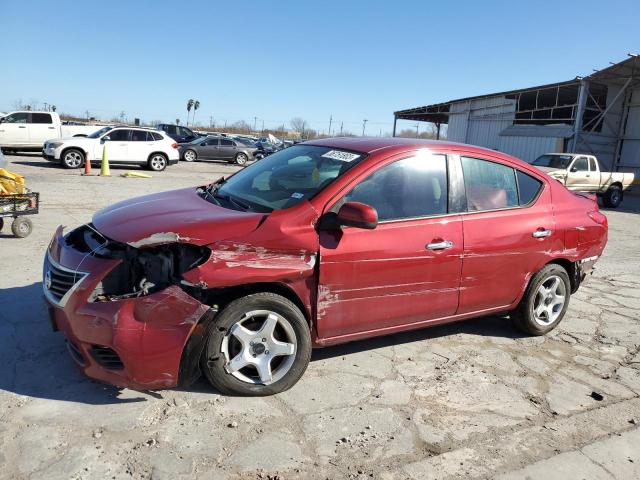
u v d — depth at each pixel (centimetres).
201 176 1948
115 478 260
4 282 529
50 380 346
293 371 350
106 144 1959
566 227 475
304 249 341
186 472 269
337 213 356
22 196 731
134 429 301
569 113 3197
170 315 307
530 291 468
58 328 333
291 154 446
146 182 1598
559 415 355
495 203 440
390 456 296
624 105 2755
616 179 1944
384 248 369
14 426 295
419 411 346
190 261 328
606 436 333
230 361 334
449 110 3538
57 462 268
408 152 399
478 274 425
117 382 310
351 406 345
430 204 402
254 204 378
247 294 334
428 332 486
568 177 1830
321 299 354
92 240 352
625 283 710
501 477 285
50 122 2245
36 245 693
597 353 466
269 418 323
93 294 311
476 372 410
